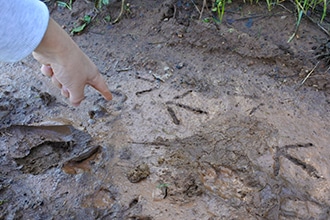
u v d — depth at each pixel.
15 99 1.69
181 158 1.45
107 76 1.76
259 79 1.69
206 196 1.36
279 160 1.43
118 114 1.61
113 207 1.35
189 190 1.37
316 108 1.58
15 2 0.93
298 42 1.76
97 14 2.00
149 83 1.72
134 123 1.58
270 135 1.50
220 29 1.84
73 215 1.34
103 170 1.45
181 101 1.64
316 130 1.51
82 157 1.48
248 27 1.84
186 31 1.87
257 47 1.76
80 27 1.95
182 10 1.94
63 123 1.59
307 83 1.66
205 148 1.48
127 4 2.00
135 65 1.79
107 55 1.85
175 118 1.59
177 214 1.32
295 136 1.50
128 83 1.73
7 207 1.37
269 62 1.74
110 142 1.53
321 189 1.36
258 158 1.44
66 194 1.39
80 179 1.43
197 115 1.59
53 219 1.33
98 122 1.59
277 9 1.90
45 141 1.53
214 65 1.76
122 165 1.45
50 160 1.49
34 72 1.81
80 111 1.63
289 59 1.71
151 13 1.96
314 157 1.43
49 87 1.74
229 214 1.31
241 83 1.69
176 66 1.77
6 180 1.44
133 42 1.88
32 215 1.35
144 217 1.32
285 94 1.63
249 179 1.39
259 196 1.35
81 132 1.56
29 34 0.95
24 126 1.59
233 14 1.90
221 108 1.61
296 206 1.32
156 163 1.45
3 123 1.61
